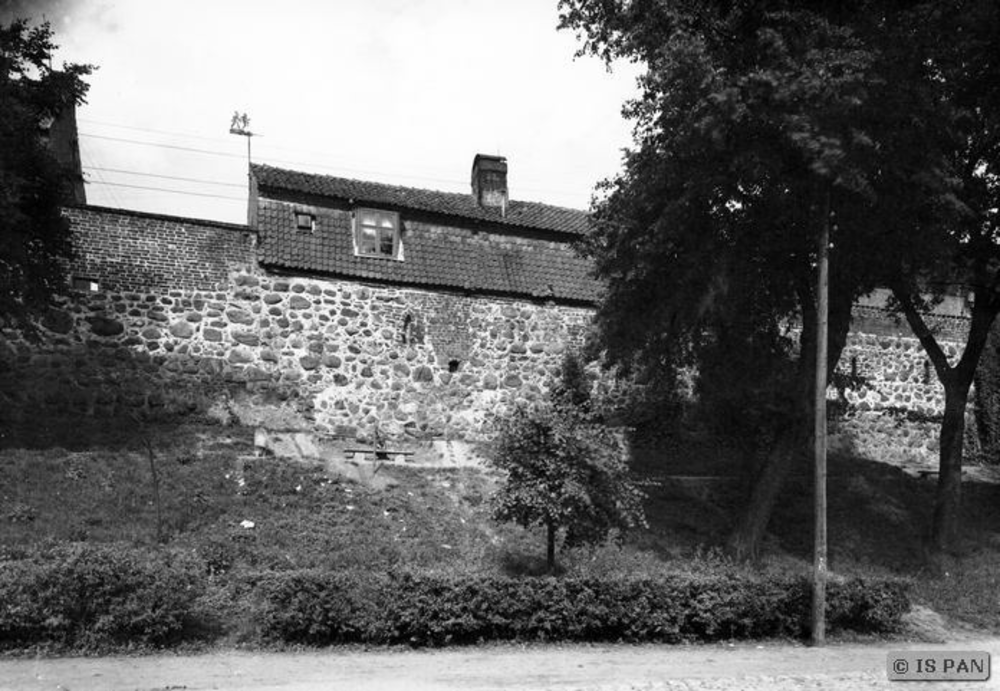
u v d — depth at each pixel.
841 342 13.77
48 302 14.77
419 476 14.71
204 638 8.77
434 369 18.50
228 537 11.07
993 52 12.73
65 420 15.42
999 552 14.84
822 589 10.17
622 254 13.55
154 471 11.52
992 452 22.33
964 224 13.85
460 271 19.08
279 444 15.73
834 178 10.67
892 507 16.55
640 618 9.66
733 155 11.62
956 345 23.33
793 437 13.34
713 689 7.75
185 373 16.69
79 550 8.88
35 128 14.13
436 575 9.31
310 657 8.49
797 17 11.25
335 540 11.50
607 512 10.44
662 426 19.66
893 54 11.36
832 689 7.96
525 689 7.60
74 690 7.20
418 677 7.91
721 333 14.77
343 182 19.28
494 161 20.80
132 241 16.67
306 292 17.78
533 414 10.61
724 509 15.44
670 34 11.84
